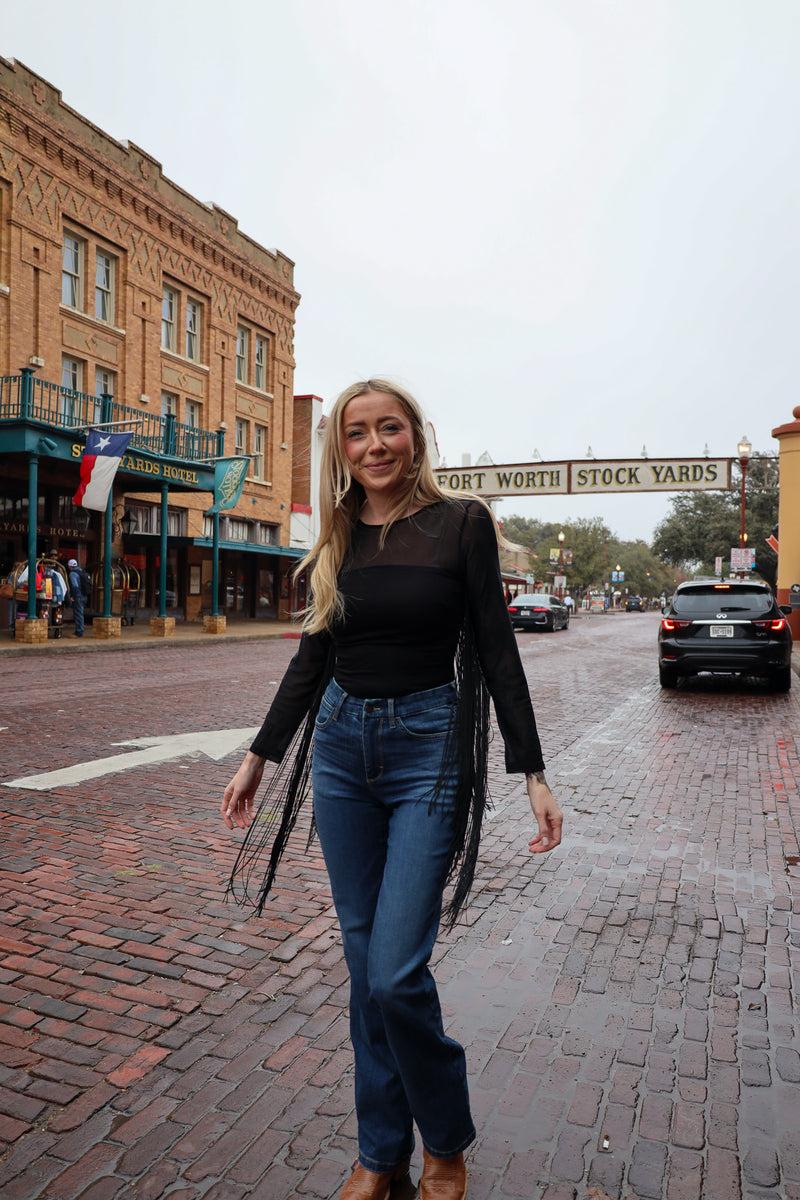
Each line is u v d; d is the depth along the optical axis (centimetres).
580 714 1004
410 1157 219
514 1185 209
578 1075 256
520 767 190
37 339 2003
